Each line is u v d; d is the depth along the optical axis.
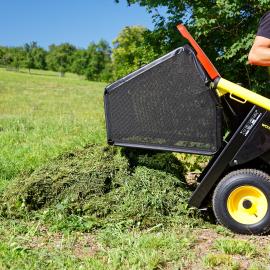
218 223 3.24
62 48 63.78
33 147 5.50
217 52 6.31
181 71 3.16
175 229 3.13
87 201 3.36
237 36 5.96
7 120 8.62
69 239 2.99
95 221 3.20
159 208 3.25
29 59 63.12
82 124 7.79
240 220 3.11
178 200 3.33
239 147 3.11
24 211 3.35
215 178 3.18
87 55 52.72
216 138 3.17
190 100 3.17
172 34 6.62
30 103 15.47
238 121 3.21
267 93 5.92
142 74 3.21
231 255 2.76
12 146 5.70
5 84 27.14
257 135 3.08
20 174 3.82
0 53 63.44
